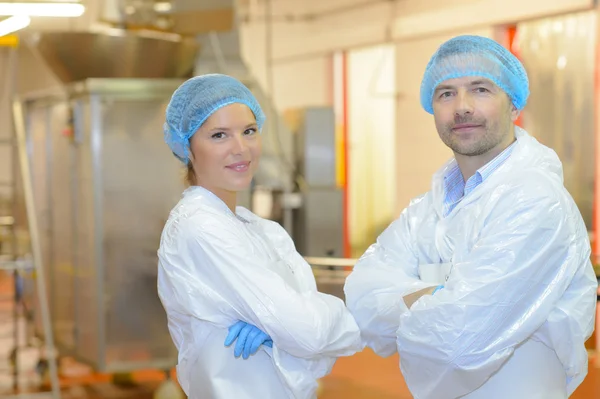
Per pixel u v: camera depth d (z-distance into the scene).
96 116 4.11
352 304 1.78
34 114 4.83
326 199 5.16
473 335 1.50
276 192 5.13
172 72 4.70
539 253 1.51
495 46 1.62
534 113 5.46
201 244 1.64
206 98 1.71
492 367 1.52
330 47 7.77
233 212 1.82
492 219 1.57
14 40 4.48
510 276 1.50
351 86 7.82
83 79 4.59
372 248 1.88
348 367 4.83
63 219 4.52
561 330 1.56
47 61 4.69
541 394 1.58
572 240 1.55
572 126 5.18
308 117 5.12
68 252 4.48
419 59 6.64
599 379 4.32
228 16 4.72
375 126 7.62
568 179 5.22
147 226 4.22
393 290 1.72
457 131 1.62
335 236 5.19
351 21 7.45
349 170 7.96
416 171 6.82
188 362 1.74
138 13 4.68
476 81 1.61
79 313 4.38
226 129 1.72
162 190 4.23
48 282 4.77
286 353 1.67
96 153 4.12
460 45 1.62
